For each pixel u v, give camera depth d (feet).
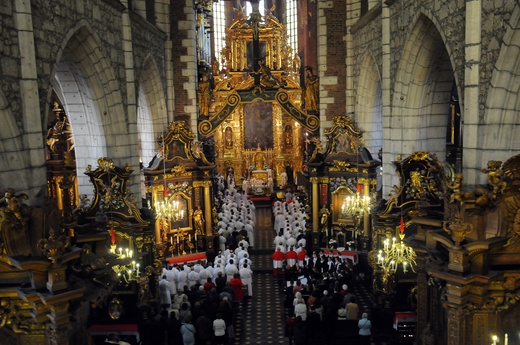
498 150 29.66
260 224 93.45
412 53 43.19
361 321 42.34
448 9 34.17
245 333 48.19
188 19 75.61
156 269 50.72
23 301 28.02
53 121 69.00
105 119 47.03
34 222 27.86
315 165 67.56
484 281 26.84
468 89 30.60
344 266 55.57
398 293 47.98
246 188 115.65
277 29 114.21
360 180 63.82
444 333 33.99
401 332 44.70
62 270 26.94
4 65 28.17
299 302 46.68
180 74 76.59
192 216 69.62
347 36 71.97
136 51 56.54
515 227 27.53
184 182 68.44
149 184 63.41
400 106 45.85
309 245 70.03
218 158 123.13
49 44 34.19
